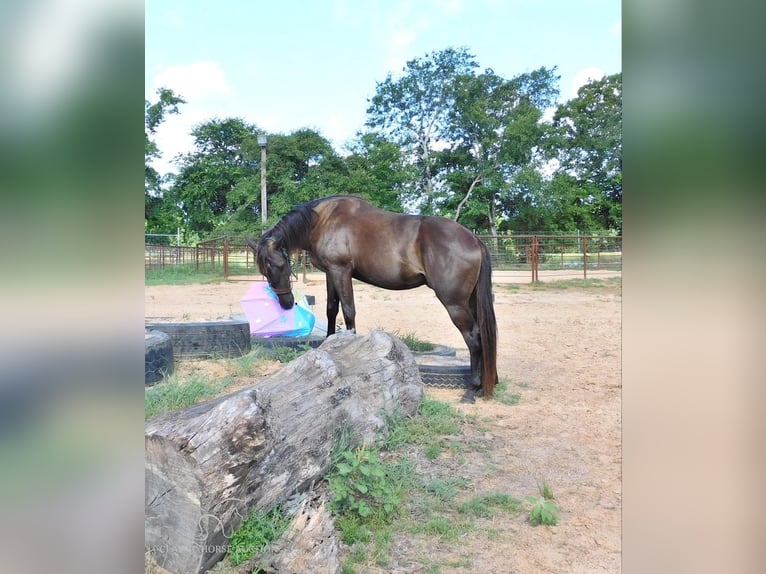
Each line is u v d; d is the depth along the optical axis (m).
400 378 3.39
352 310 4.53
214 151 25.84
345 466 2.31
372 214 4.41
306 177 22.50
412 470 2.67
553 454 2.95
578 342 6.54
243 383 4.17
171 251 18.94
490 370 3.92
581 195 24.61
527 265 17.86
